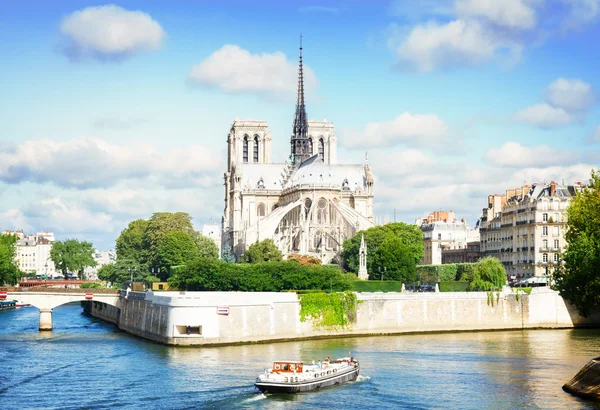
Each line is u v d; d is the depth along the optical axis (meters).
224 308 185.00
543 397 129.12
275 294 196.62
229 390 132.25
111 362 159.25
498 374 146.75
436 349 179.00
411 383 139.00
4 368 153.12
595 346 184.38
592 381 130.25
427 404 124.75
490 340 197.12
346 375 139.62
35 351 176.25
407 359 163.62
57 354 171.12
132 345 186.12
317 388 133.50
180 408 121.88
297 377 132.00
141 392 131.50
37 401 126.19
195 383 137.50
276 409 121.12
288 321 197.25
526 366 155.12
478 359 163.50
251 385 135.88
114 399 127.00
